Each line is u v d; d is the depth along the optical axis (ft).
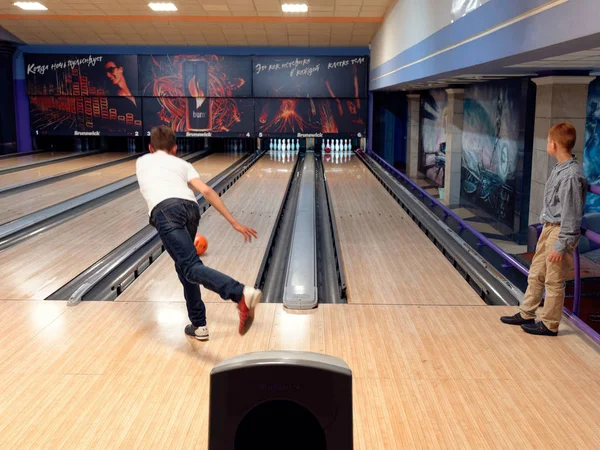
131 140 43.93
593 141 22.88
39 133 40.91
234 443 4.23
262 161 38.47
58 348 9.70
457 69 17.21
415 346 9.80
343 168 35.27
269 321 10.94
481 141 30.78
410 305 11.89
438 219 20.15
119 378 8.65
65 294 12.58
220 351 9.59
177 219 8.97
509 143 26.55
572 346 9.73
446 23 18.30
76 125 40.75
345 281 13.66
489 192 29.71
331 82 40.24
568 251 9.34
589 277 15.88
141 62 39.91
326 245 17.63
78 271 14.20
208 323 10.82
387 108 44.21
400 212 21.97
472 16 15.53
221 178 29.86
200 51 41.65
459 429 7.30
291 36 38.93
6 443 6.99
